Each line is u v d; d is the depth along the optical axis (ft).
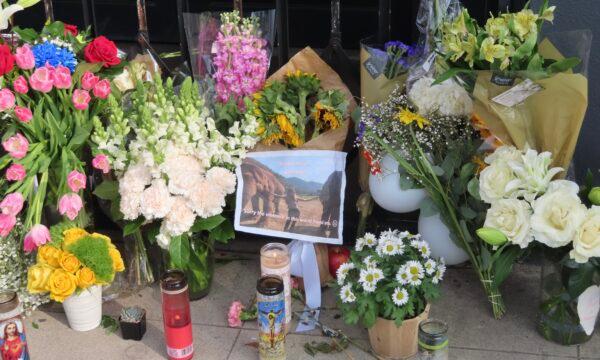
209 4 14.84
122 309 9.19
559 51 8.55
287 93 9.48
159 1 14.75
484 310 9.31
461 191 8.77
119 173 8.95
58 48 8.71
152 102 9.14
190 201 8.61
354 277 8.50
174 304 8.25
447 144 8.85
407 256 8.43
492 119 8.50
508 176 8.07
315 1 14.32
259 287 8.07
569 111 8.11
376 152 9.02
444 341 7.70
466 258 9.50
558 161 8.50
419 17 9.43
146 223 9.33
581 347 8.58
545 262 8.59
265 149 9.39
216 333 9.06
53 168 9.02
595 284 8.17
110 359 8.64
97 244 8.70
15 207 8.38
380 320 8.20
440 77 8.11
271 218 9.50
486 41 7.84
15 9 8.77
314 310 9.25
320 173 9.36
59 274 8.52
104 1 14.94
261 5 14.82
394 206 9.27
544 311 8.64
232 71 9.67
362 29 14.34
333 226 9.47
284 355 8.39
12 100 8.19
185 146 8.67
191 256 9.26
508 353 8.50
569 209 7.68
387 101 9.05
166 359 8.62
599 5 9.27
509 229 7.93
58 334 9.12
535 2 9.50
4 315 7.97
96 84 8.63
